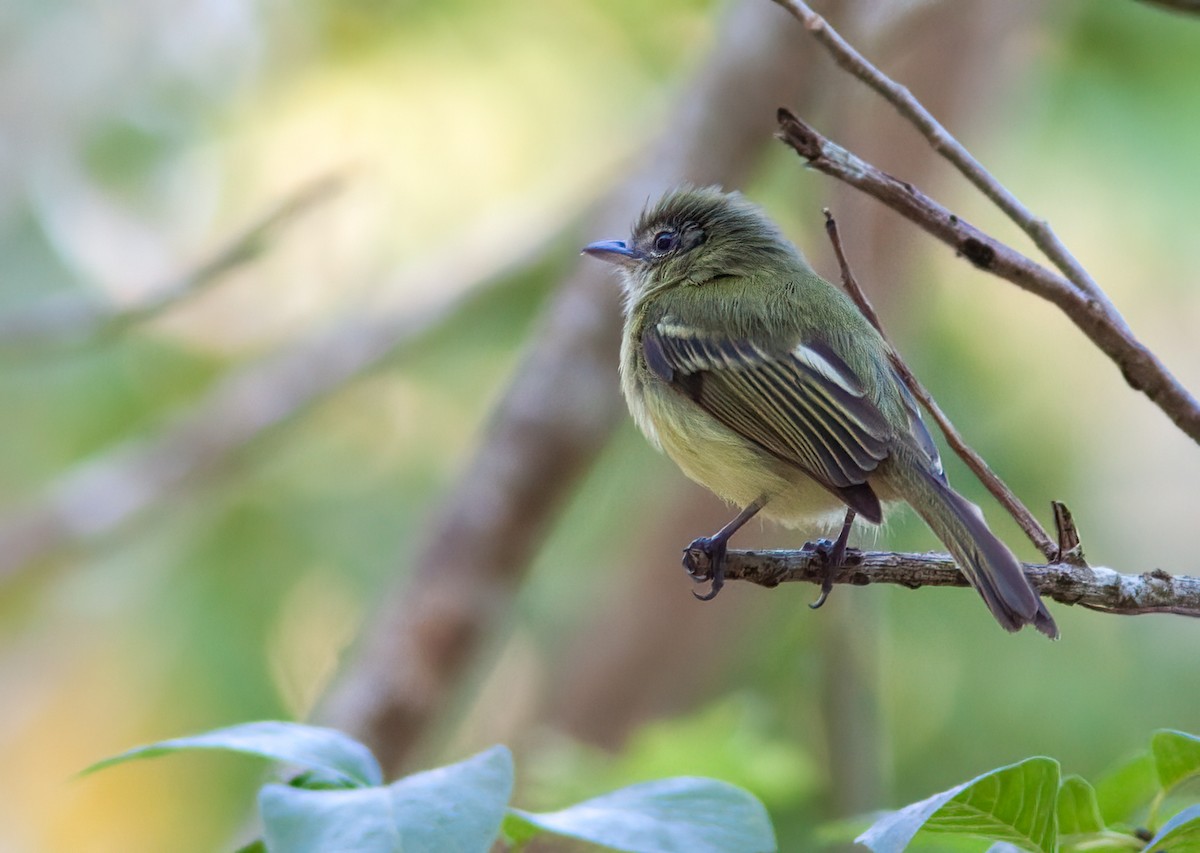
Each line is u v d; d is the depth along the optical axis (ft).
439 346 47.01
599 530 48.65
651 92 46.32
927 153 42.09
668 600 43.45
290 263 47.21
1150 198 41.55
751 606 43.45
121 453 42.24
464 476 38.60
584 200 44.47
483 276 44.86
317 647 43.32
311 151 47.01
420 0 45.98
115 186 46.83
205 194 47.37
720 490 25.27
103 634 42.88
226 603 42.37
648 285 29.12
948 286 42.01
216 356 46.93
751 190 42.16
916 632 40.16
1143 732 38.47
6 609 42.88
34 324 36.24
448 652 37.60
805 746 40.98
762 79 38.88
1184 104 41.45
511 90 46.37
